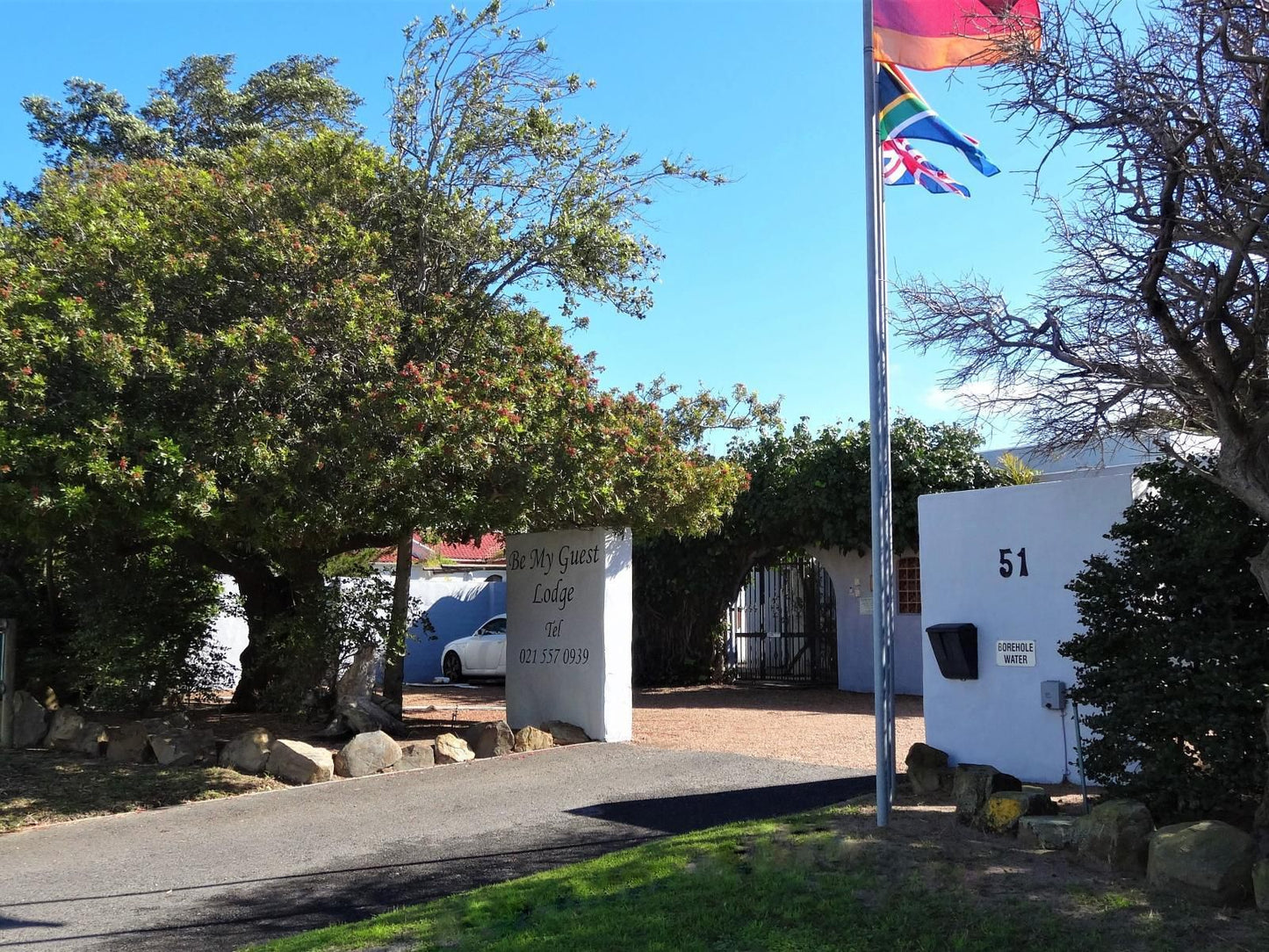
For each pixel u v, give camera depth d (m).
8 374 9.33
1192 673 6.39
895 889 5.69
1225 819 6.52
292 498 10.20
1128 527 7.05
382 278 11.50
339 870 7.36
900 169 8.66
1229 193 6.18
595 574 12.67
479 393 10.95
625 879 6.23
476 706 17.31
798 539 19.41
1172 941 4.82
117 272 10.86
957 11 7.92
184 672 14.38
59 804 9.70
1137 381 6.69
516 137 12.76
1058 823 6.37
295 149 12.39
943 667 9.13
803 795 8.82
